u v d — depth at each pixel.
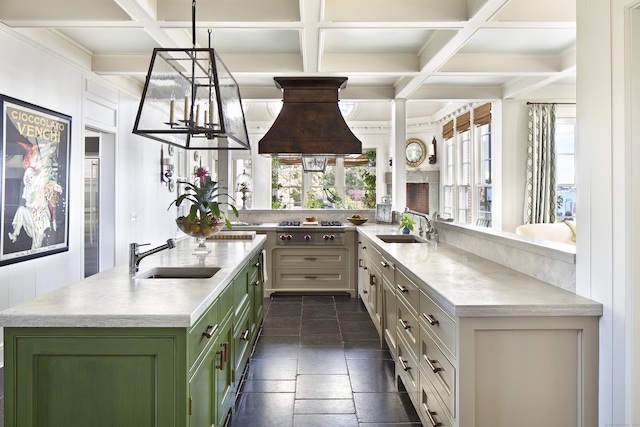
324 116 4.35
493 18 3.10
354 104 9.32
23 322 1.60
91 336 1.62
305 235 5.79
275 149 4.27
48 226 3.57
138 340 1.62
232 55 4.39
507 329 1.79
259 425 2.50
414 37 3.93
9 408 1.61
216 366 2.11
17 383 1.61
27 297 3.33
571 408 1.82
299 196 9.52
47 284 3.58
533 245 2.34
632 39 1.67
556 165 5.93
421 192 9.11
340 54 4.39
